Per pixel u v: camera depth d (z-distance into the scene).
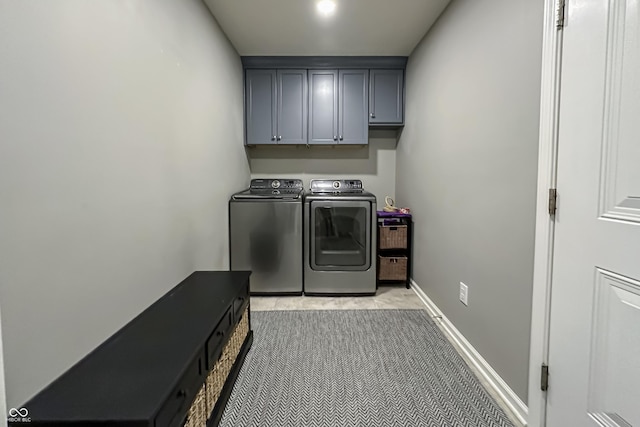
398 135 3.88
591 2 1.15
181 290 1.81
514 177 1.59
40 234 0.96
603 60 1.11
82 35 1.12
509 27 1.62
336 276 3.18
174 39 1.83
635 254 1.02
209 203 2.44
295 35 2.93
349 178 4.00
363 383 1.84
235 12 2.49
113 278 1.29
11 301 0.88
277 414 1.60
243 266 3.15
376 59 3.51
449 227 2.40
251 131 3.58
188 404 1.16
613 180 1.09
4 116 0.85
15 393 0.89
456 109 2.26
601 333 1.15
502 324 1.71
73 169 1.08
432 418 1.57
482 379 1.88
